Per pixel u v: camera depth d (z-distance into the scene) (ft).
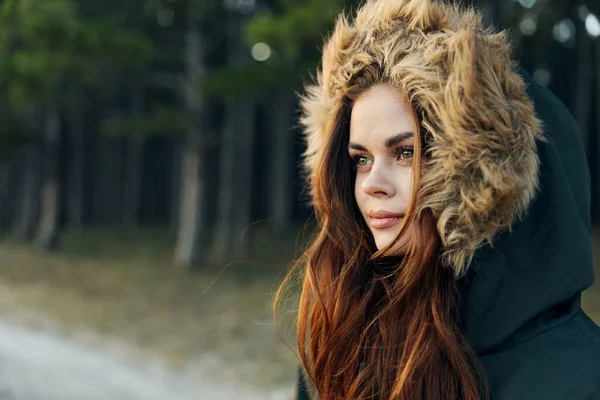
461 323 2.96
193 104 36.83
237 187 47.26
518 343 2.84
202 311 26.13
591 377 2.59
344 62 2.93
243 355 19.10
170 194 102.01
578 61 57.26
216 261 40.57
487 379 2.80
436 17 2.72
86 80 35.06
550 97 3.08
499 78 2.60
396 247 2.82
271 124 74.38
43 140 48.88
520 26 19.44
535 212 2.85
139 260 43.80
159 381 16.74
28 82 30.53
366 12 2.96
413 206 2.62
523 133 2.60
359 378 2.94
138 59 28.76
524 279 2.81
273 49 22.00
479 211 2.53
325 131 3.18
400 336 2.87
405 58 2.67
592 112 67.92
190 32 36.22
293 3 21.34
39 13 25.55
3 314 26.13
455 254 2.67
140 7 37.27
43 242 51.08
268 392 15.62
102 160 89.10
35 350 20.18
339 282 3.12
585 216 3.02
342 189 3.13
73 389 15.89
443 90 2.57
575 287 2.78
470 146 2.51
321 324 3.20
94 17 36.32
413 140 2.68
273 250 46.24
